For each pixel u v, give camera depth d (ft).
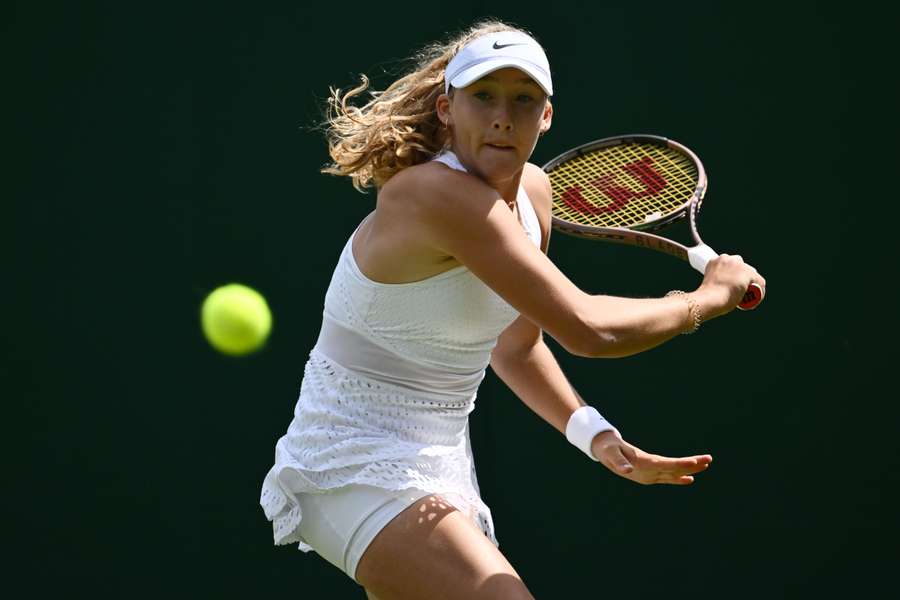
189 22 55.52
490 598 29.35
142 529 55.72
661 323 30.99
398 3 56.18
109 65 55.26
